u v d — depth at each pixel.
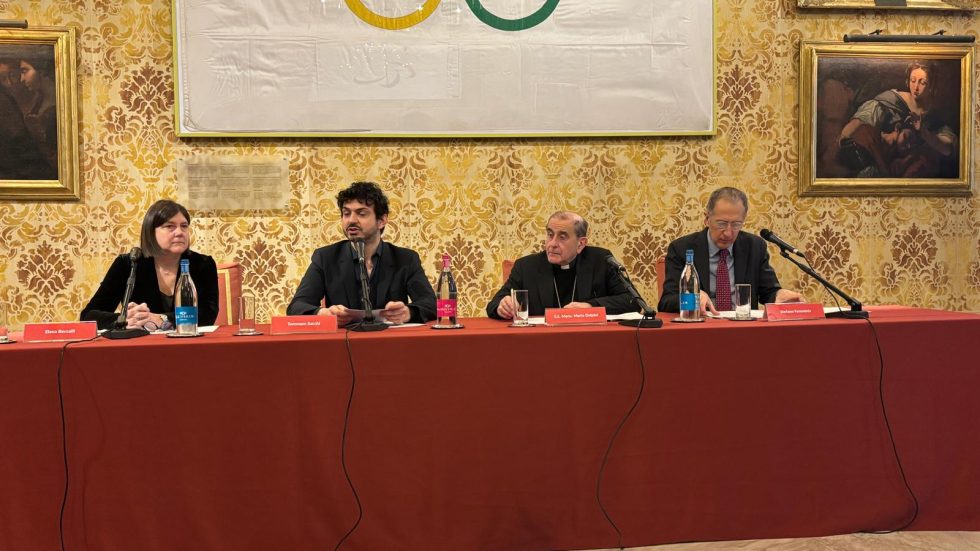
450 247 3.77
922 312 2.48
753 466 2.12
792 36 3.96
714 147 3.91
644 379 2.07
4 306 2.01
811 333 2.14
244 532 1.93
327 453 1.96
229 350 1.92
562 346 2.04
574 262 3.04
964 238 4.10
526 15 3.73
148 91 3.58
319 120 3.64
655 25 3.82
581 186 3.84
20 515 1.85
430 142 3.75
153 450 1.90
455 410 2.00
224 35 3.57
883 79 3.98
